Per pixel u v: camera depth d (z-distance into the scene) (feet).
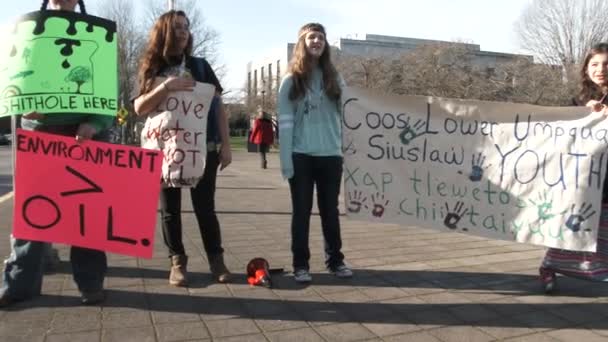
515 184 13.79
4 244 19.30
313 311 12.35
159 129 13.15
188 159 13.14
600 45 12.99
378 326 11.51
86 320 11.60
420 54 126.41
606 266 13.26
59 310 12.16
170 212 13.93
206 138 13.66
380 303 12.93
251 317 11.93
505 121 13.82
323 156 14.37
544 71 117.08
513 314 12.30
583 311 12.53
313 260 16.96
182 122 13.08
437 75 120.16
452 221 14.30
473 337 11.00
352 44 204.74
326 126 14.30
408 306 12.75
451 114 14.10
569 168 13.28
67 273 15.06
